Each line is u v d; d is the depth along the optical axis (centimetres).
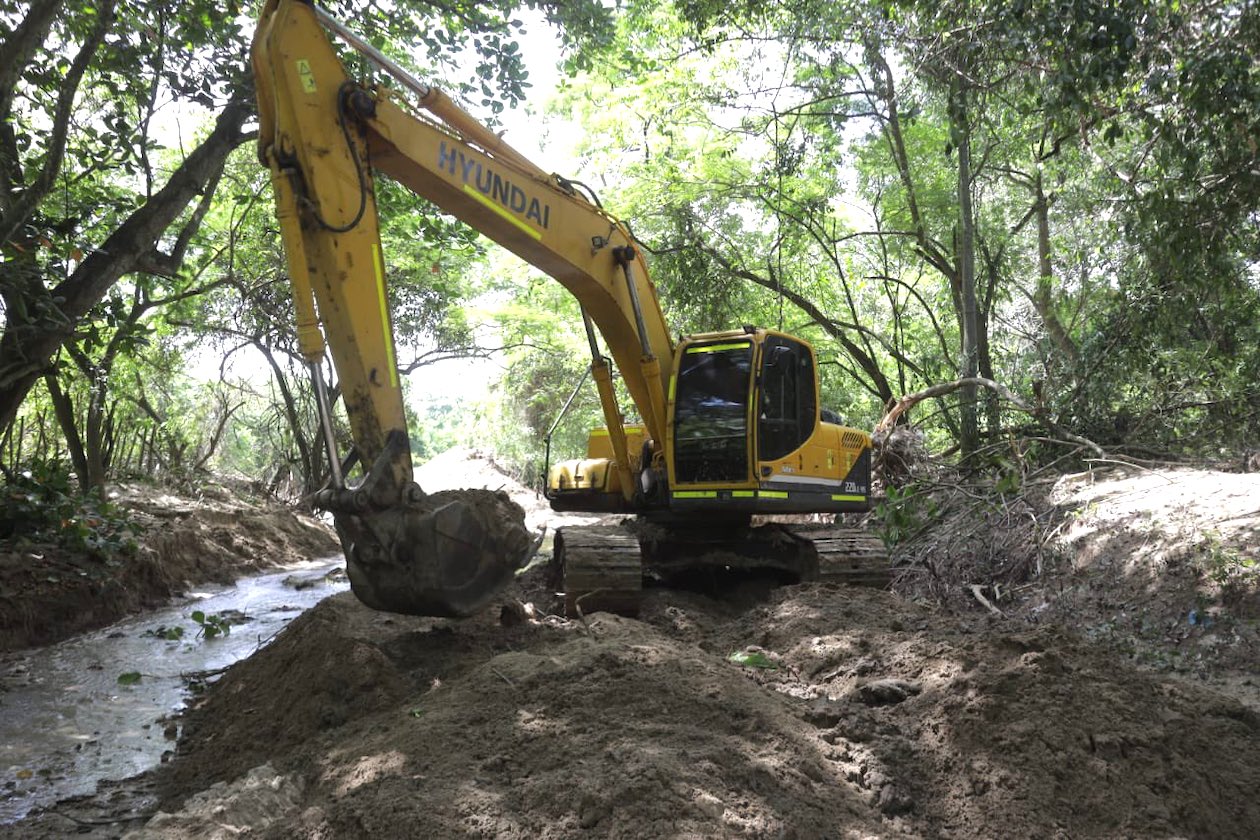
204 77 1143
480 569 623
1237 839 420
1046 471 1288
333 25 587
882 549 850
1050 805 421
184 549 1336
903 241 1889
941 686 516
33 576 965
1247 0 776
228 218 1786
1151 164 1201
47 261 1049
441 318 2427
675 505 823
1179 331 1423
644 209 1816
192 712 660
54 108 1133
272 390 2636
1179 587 773
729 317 1883
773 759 434
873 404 2330
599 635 612
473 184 656
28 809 489
